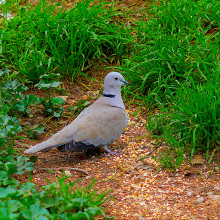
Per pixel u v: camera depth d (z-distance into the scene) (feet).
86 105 39.11
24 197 22.43
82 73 43.37
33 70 42.42
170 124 32.96
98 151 34.42
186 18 44.70
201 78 39.04
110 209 25.64
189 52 39.96
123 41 44.96
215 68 36.81
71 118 38.81
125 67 42.91
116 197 27.22
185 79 39.09
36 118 38.75
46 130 37.32
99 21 45.60
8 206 21.44
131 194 27.63
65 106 40.42
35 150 29.96
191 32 44.19
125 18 49.49
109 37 44.32
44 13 44.37
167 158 31.40
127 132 36.78
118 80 33.76
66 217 22.04
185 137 32.30
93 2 50.29
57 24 44.32
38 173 30.58
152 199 26.89
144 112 38.99
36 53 42.11
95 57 45.83
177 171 30.55
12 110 36.86
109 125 32.58
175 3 45.19
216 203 25.80
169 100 38.60
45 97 38.32
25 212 21.11
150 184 29.01
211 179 29.14
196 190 27.81
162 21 45.47
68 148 31.04
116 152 33.96
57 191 25.34
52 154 34.04
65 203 22.99
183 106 33.45
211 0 46.52
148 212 25.21
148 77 39.96
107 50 45.47
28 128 36.91
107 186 28.76
